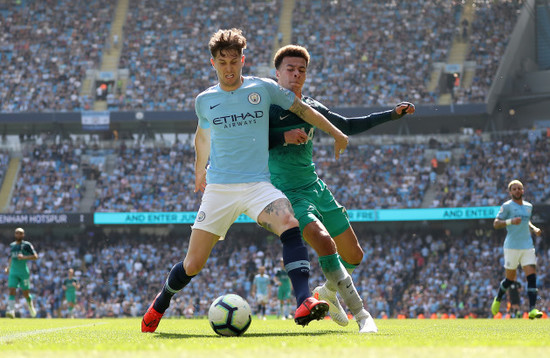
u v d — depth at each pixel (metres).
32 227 33.66
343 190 33.16
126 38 39.47
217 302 5.24
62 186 34.72
